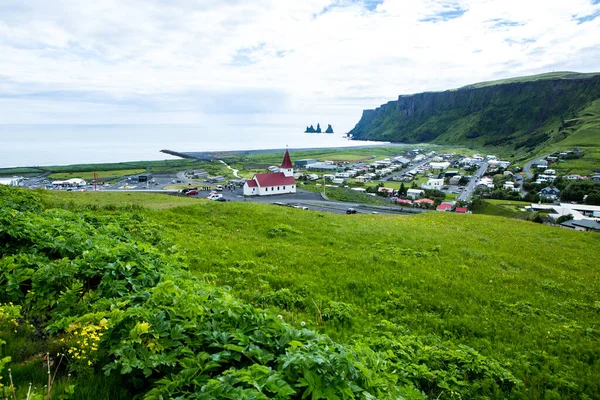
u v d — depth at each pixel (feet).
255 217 98.48
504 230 122.52
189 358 19.56
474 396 29.86
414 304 48.62
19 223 36.86
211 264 54.85
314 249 71.36
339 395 17.84
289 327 23.82
